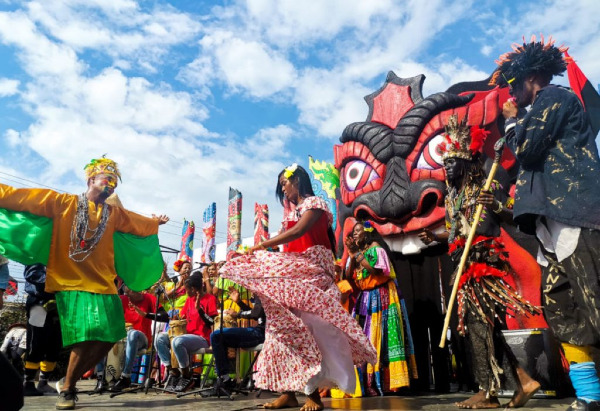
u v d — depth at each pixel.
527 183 2.55
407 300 5.33
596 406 2.35
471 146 3.15
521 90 2.84
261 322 4.94
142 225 4.35
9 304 11.25
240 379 5.60
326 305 3.01
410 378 4.57
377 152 5.38
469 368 4.69
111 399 4.34
